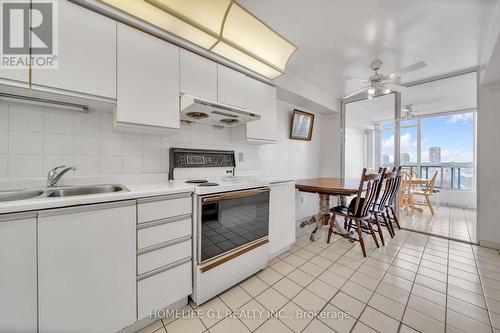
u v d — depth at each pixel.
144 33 1.41
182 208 1.35
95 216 1.02
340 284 1.67
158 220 1.24
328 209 2.95
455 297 1.50
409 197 3.95
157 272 1.24
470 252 2.26
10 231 0.83
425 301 1.46
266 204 1.92
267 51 1.91
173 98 1.55
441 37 1.89
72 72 1.14
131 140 1.68
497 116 2.34
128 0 1.22
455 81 2.87
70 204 0.96
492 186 2.38
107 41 1.26
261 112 2.27
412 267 1.93
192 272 1.42
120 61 1.31
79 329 0.99
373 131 3.73
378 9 1.56
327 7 1.54
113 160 1.59
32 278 0.88
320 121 3.97
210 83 1.78
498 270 1.88
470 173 4.38
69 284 0.96
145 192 1.19
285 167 3.22
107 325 1.06
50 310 0.92
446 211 4.11
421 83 2.93
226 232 1.56
